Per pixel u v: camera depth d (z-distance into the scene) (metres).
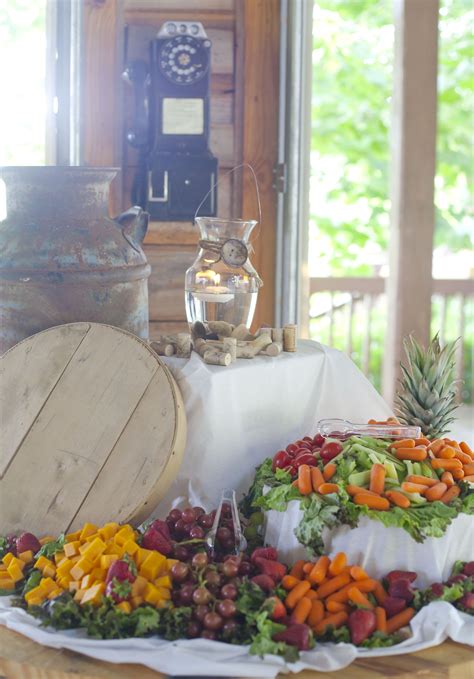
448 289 6.65
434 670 2.05
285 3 3.97
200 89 3.93
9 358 2.86
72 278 2.90
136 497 2.58
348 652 2.08
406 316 5.08
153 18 3.99
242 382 2.82
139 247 3.14
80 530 2.55
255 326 4.15
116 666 2.05
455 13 8.41
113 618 2.14
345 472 2.42
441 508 2.34
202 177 3.99
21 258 2.91
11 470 2.73
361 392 3.21
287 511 2.43
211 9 4.01
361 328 7.91
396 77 5.02
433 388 3.09
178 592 2.21
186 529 2.48
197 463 2.77
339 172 8.86
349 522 2.30
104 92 3.98
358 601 2.21
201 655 2.05
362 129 8.70
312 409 3.13
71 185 2.97
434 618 2.19
